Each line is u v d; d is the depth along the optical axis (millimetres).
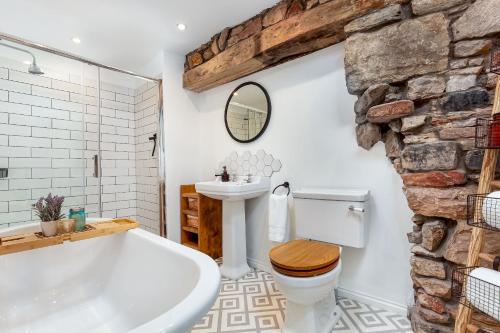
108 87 2969
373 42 1496
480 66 1236
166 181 2629
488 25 1193
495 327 1161
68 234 1401
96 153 2812
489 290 934
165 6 1914
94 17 2018
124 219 1751
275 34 1896
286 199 2021
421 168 1375
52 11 1919
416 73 1374
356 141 1782
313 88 1998
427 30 1339
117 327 1329
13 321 1284
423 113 1392
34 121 2402
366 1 1485
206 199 2535
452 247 1282
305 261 1373
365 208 1647
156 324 680
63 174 2547
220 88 2701
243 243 2289
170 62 2662
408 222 1590
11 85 2293
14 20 2018
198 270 1028
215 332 1483
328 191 1794
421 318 1379
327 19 1630
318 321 1440
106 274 1590
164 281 1231
